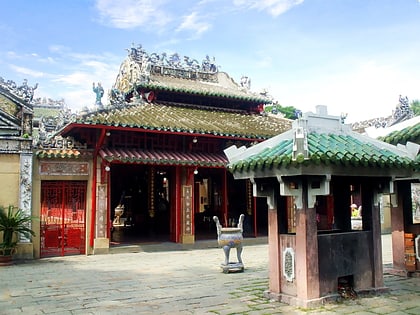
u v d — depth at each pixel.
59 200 18.44
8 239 15.76
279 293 9.32
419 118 12.68
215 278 12.42
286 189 8.77
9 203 17.19
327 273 8.96
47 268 14.86
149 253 18.89
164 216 26.09
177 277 12.71
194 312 8.53
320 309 8.38
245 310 8.56
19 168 17.47
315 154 8.16
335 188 10.59
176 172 20.97
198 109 25.58
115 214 27.28
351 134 10.11
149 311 8.69
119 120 18.34
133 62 26.22
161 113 21.94
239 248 13.73
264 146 10.01
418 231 11.82
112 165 24.58
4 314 8.67
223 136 20.22
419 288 10.27
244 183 27.47
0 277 13.05
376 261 9.67
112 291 10.76
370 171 8.91
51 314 8.61
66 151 18.45
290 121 26.73
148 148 20.17
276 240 9.45
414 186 17.62
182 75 27.55
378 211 9.87
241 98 26.44
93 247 18.52
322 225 26.25
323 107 9.88
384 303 8.83
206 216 27.56
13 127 17.69
